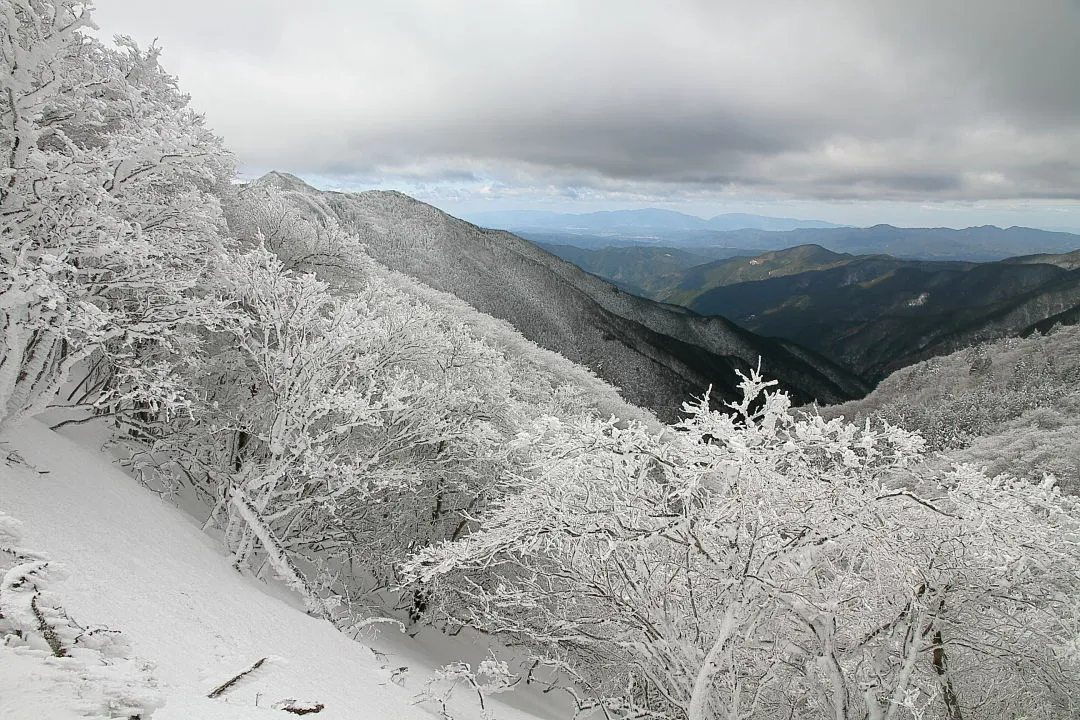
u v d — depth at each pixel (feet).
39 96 19.47
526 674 39.17
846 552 23.89
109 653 10.36
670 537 22.76
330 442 33.53
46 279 17.90
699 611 25.90
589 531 22.98
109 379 28.12
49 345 22.27
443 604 37.14
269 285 30.48
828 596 22.44
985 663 26.40
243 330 29.68
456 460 40.19
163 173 23.67
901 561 21.99
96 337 20.48
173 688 11.46
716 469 21.53
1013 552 21.13
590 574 25.59
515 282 419.33
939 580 23.11
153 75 31.78
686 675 23.79
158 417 32.48
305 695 14.80
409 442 36.60
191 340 27.07
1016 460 73.97
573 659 33.04
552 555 26.43
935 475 22.79
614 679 30.83
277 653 17.48
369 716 15.76
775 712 27.91
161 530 22.52
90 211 19.65
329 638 23.22
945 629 23.61
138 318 24.52
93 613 13.11
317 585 30.83
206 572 21.40
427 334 37.14
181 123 25.85
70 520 17.72
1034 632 22.98
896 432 20.57
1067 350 174.81
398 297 38.40
